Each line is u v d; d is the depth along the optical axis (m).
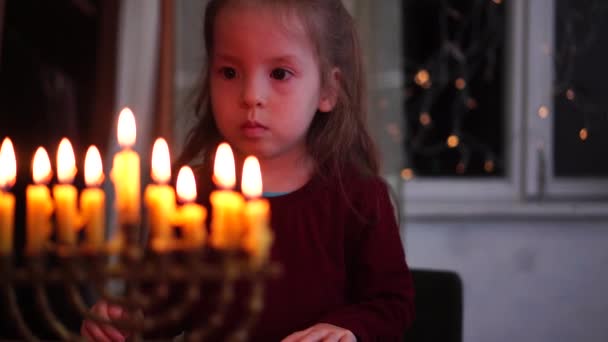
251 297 0.47
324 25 0.96
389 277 0.98
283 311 0.94
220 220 0.46
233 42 0.87
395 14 2.54
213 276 0.46
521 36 2.82
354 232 1.00
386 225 1.02
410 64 2.87
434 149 2.87
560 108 2.86
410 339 1.19
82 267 0.47
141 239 1.75
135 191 0.47
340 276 0.99
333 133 1.04
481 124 2.87
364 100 1.13
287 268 0.96
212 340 0.91
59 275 0.47
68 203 0.47
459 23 2.85
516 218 2.65
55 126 1.78
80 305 0.49
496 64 2.86
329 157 1.03
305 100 0.89
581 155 2.87
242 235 0.46
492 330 2.68
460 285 1.21
